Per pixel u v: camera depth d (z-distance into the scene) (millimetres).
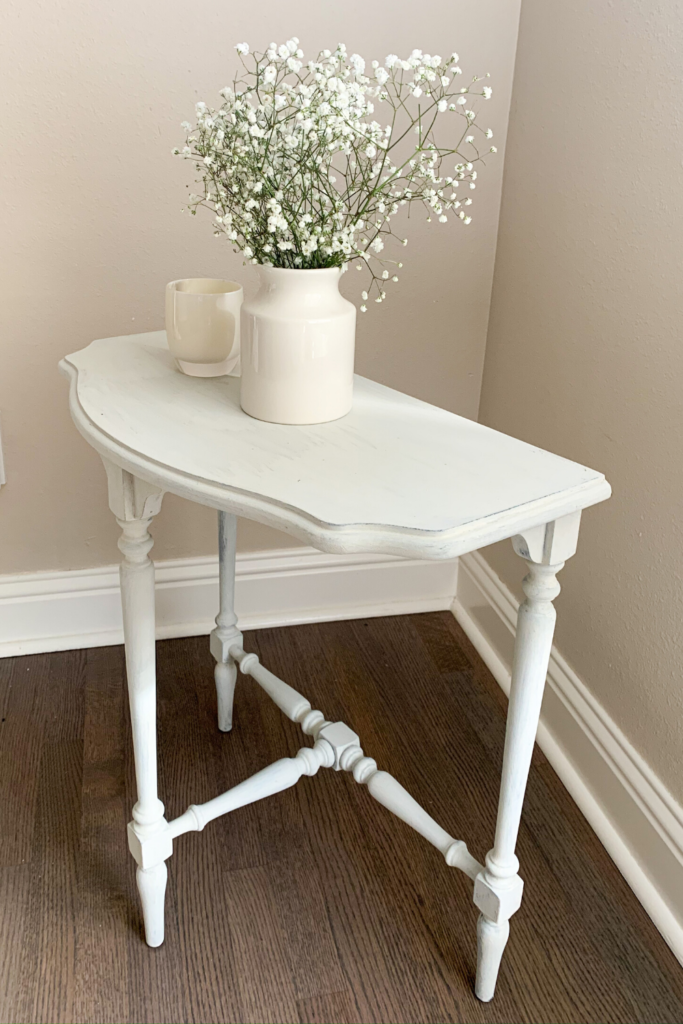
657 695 1344
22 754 1592
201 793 1514
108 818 1458
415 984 1202
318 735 1338
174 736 1654
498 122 1718
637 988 1207
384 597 2078
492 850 1117
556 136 1537
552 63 1534
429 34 1633
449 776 1581
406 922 1297
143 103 1580
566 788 1560
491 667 1880
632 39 1299
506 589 1871
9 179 1574
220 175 1036
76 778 1541
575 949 1263
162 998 1170
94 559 1888
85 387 1156
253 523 1947
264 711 1736
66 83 1537
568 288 1534
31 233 1617
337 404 1088
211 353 1179
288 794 1535
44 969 1204
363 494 885
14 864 1364
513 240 1733
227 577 1522
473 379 1939
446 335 1880
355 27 1606
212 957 1231
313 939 1264
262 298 1042
